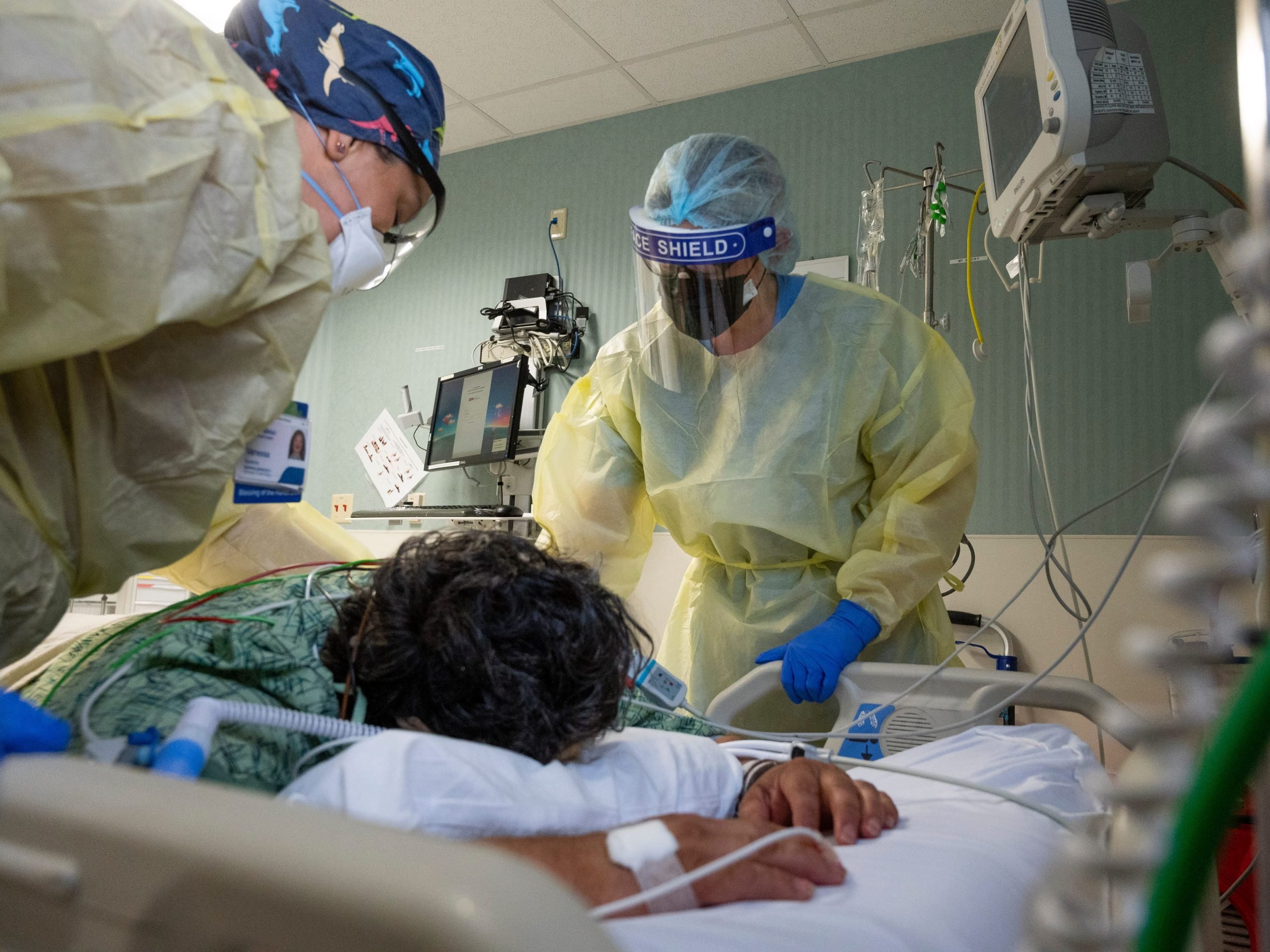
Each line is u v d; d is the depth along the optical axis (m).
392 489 4.02
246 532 1.22
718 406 1.73
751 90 3.63
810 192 3.44
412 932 0.25
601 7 3.17
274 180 0.76
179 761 0.52
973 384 3.05
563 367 3.75
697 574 1.88
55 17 0.61
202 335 0.76
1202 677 0.29
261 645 0.79
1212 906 0.89
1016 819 0.85
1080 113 1.35
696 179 1.64
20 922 0.33
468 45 3.40
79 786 0.33
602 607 0.77
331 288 0.84
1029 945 0.33
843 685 1.41
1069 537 2.81
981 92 1.78
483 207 4.16
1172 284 2.86
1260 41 0.32
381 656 0.73
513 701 0.71
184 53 0.71
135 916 0.30
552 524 1.84
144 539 0.79
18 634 0.74
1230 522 0.27
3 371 0.65
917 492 1.62
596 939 0.25
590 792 0.71
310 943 0.27
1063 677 1.23
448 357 4.12
